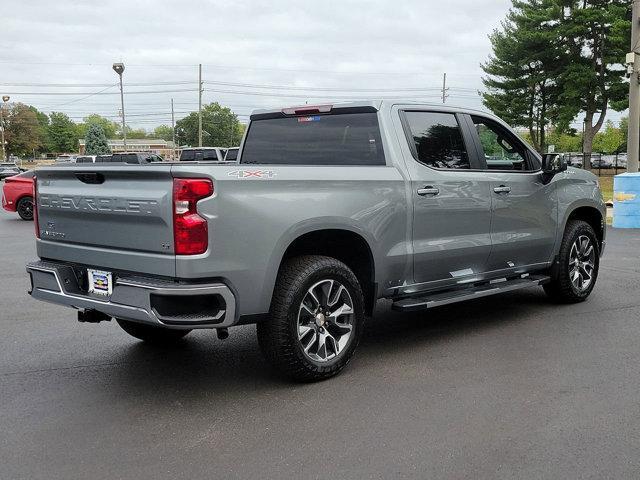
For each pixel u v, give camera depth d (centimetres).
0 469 330
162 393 438
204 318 390
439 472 320
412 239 512
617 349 522
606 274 855
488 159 595
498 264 595
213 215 388
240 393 436
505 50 4344
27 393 440
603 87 4094
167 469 328
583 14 3975
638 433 362
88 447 355
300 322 442
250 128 602
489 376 460
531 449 343
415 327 605
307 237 456
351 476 318
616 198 1460
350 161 529
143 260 401
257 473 322
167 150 10769
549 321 616
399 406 407
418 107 540
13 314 680
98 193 423
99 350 544
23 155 14050
